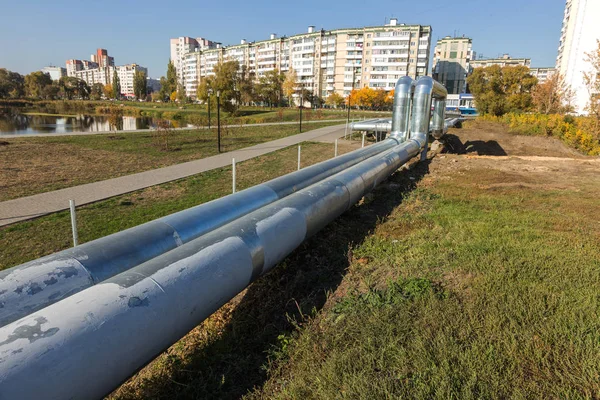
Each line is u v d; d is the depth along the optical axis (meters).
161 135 20.44
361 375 2.86
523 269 4.51
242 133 27.53
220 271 3.32
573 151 23.03
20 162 14.09
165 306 2.75
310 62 98.69
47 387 2.05
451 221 6.75
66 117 52.81
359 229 6.62
